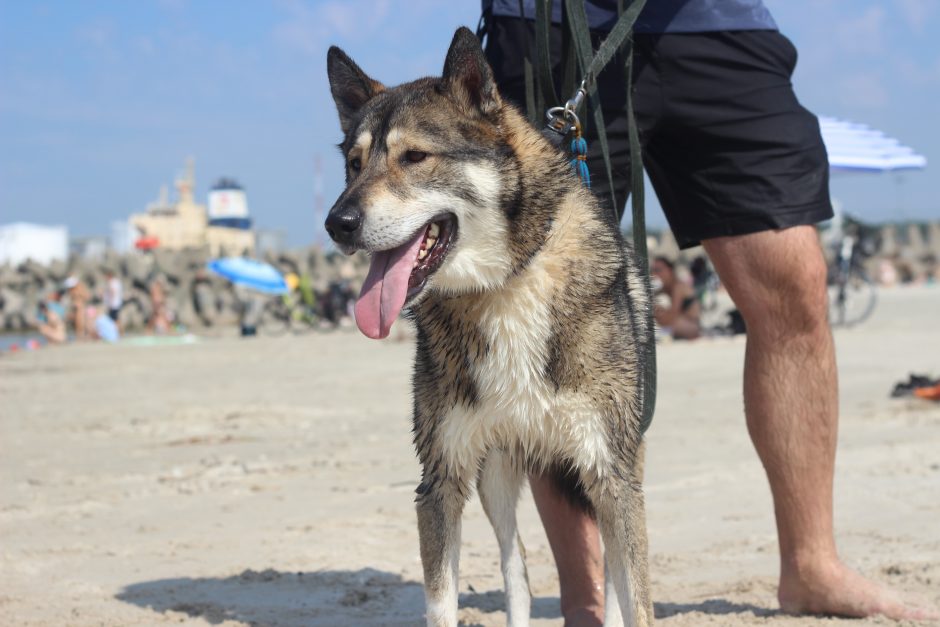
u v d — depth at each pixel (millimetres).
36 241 48406
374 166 3574
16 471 7270
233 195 52094
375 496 6207
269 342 21203
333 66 4035
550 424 3408
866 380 10625
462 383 3410
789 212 3754
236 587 4484
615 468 3365
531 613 4125
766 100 3785
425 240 3529
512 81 4062
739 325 17047
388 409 10086
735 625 3771
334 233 3488
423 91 3689
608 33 3941
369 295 3482
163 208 57531
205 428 9156
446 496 3465
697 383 11133
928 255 37156
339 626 3965
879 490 5785
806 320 3791
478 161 3494
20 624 3971
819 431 3818
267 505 6043
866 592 3787
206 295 32250
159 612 4145
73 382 13773
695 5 3775
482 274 3369
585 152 3797
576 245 3428
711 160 3834
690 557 4727
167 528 5551
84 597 4355
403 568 4742
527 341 3361
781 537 3914
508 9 4043
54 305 24109
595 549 3865
